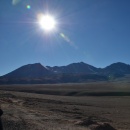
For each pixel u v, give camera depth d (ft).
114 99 310.86
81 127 91.25
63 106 193.88
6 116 91.25
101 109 196.03
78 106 209.87
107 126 92.94
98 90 481.46
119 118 151.33
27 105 165.78
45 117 105.40
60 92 440.45
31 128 79.71
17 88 561.84
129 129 107.76
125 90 472.85
